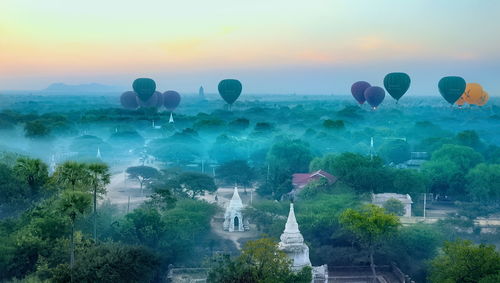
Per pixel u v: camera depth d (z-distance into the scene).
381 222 82.12
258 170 173.62
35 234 81.69
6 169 110.19
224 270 72.31
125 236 89.62
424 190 137.38
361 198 126.94
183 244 90.94
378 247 90.25
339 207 108.25
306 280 71.25
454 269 71.25
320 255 89.69
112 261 72.75
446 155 163.50
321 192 124.94
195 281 81.94
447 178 149.38
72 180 84.88
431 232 93.50
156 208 108.94
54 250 79.12
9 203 104.50
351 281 86.12
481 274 70.00
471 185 144.38
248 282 69.75
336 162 143.50
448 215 129.38
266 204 112.12
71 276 70.50
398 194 131.75
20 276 76.94
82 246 80.38
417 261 89.31
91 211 88.25
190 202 111.69
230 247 100.44
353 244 93.81
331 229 96.88
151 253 79.38
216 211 117.50
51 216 85.69
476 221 118.88
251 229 114.38
